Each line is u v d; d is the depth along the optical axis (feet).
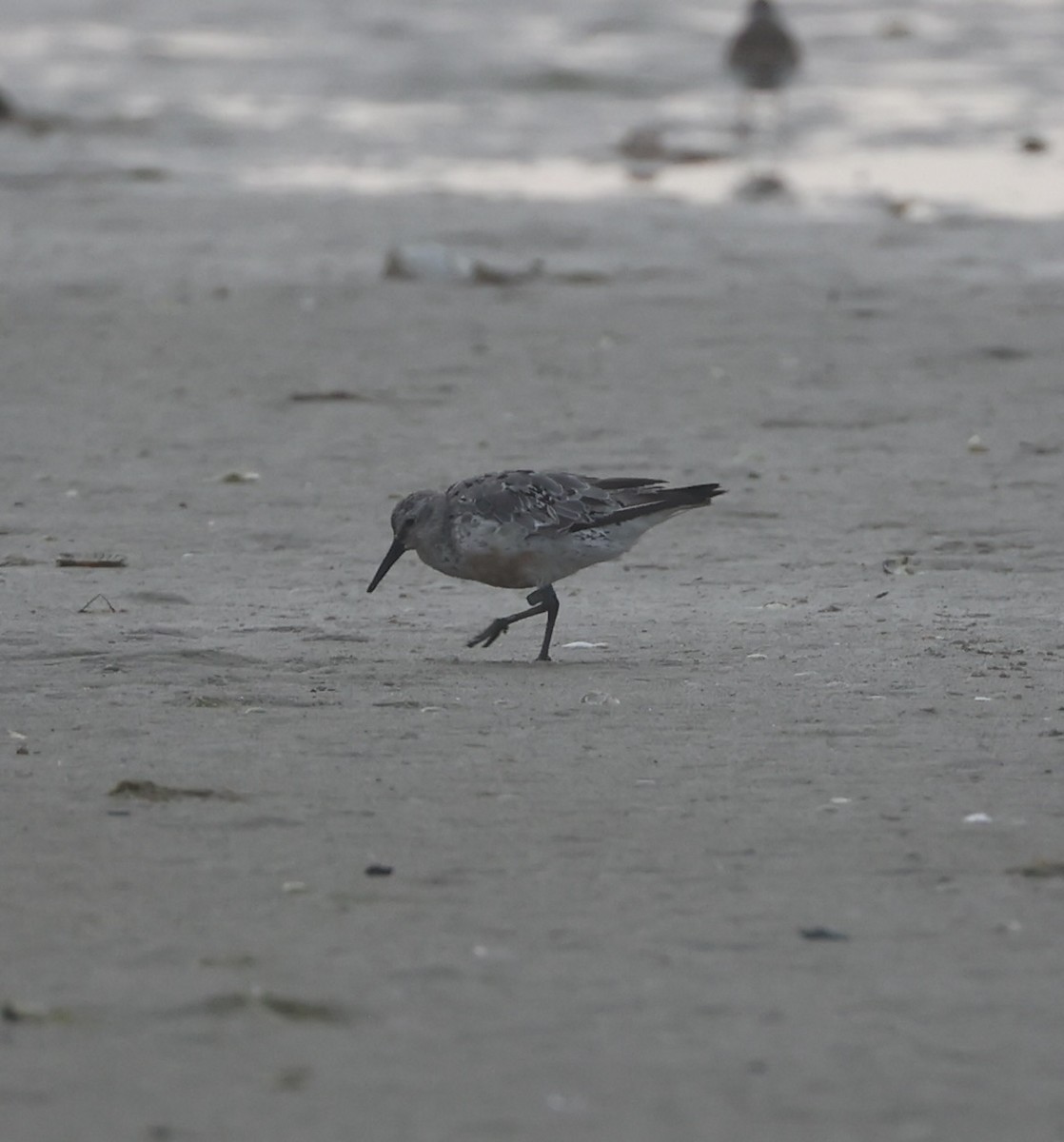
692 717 38.17
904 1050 22.80
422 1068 22.21
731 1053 22.68
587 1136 20.49
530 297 95.61
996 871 29.40
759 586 51.08
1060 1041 23.11
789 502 60.34
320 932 26.66
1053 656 43.21
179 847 30.22
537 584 44.01
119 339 84.53
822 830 31.24
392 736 36.68
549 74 201.57
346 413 72.18
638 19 269.23
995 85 198.59
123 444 66.95
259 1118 20.88
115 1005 24.00
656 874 29.14
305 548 54.90
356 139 162.20
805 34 246.88
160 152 152.46
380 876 28.94
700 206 128.06
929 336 86.33
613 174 143.95
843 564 53.31
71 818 31.58
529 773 34.30
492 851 30.12
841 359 81.76
